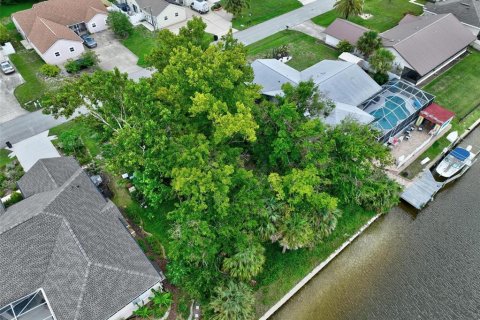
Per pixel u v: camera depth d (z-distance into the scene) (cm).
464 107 5281
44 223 3122
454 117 5125
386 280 3597
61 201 3347
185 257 3089
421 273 3641
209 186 2917
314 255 3719
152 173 3669
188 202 3077
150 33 6825
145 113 3497
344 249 3853
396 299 3459
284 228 3269
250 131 3062
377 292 3512
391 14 7406
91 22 6744
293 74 5325
